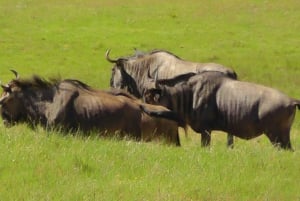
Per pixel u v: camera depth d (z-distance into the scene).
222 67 56.72
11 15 114.62
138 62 57.53
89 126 41.06
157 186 30.12
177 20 114.75
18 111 42.03
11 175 30.56
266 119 43.22
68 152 33.75
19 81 42.22
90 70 89.00
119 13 117.94
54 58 94.19
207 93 44.16
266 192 30.70
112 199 28.33
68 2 124.69
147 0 126.19
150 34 107.06
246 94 43.62
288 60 94.06
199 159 34.59
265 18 116.38
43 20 112.75
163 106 44.72
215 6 122.44
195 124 44.62
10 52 95.81
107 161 33.00
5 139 35.84
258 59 94.69
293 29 111.19
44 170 31.22
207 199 29.44
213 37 106.12
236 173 32.72
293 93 79.81
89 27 110.12
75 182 30.19
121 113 41.38
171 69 56.53
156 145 37.97
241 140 52.06
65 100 41.19
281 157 36.50
